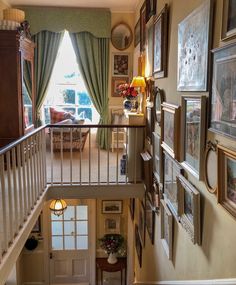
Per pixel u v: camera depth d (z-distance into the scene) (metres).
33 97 5.70
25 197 3.20
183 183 2.40
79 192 4.39
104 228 6.34
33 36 6.29
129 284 6.00
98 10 6.33
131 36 6.50
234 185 1.56
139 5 5.57
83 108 7.14
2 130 4.68
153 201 3.88
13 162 2.86
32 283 6.17
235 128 1.53
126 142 4.55
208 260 1.97
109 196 4.47
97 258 6.34
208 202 1.97
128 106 5.01
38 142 3.91
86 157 5.89
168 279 3.11
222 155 1.67
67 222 6.18
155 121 3.77
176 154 2.63
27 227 3.13
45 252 6.10
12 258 2.63
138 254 5.17
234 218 1.54
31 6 6.20
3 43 4.53
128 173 4.50
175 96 2.84
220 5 1.76
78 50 6.45
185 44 2.39
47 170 5.03
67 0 5.82
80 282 6.36
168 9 3.11
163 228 3.31
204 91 1.99
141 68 4.77
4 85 4.62
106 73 6.52
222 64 1.68
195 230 2.13
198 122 2.08
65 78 7.00
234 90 1.53
